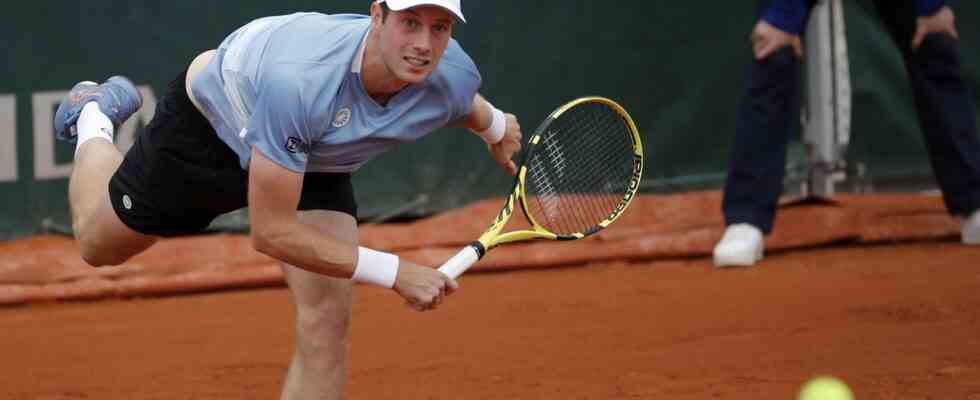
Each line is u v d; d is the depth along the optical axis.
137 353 21.47
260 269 29.83
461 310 24.69
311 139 12.55
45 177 32.53
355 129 12.97
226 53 13.35
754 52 29.69
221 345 21.89
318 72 12.26
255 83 12.76
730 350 18.83
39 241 31.56
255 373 19.12
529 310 24.22
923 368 16.72
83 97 16.91
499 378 17.72
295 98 12.12
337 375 13.82
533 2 34.91
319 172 13.89
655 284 27.25
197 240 31.17
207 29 33.41
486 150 34.88
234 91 13.08
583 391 16.56
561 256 31.03
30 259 30.08
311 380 13.69
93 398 17.88
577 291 26.69
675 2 35.69
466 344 20.77
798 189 36.78
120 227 15.28
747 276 27.80
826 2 33.78
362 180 34.28
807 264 29.50
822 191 34.38
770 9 29.53
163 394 17.89
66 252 30.45
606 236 31.67
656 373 17.41
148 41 33.06
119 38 32.88
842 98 34.12
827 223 32.31
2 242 31.84
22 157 32.31
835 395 15.00
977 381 15.73
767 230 30.17
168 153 14.38
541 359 19.02
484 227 32.28
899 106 37.03
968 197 30.92
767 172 29.92
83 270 29.83
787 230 32.03
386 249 31.48
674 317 22.36
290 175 12.45
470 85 13.65
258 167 12.37
